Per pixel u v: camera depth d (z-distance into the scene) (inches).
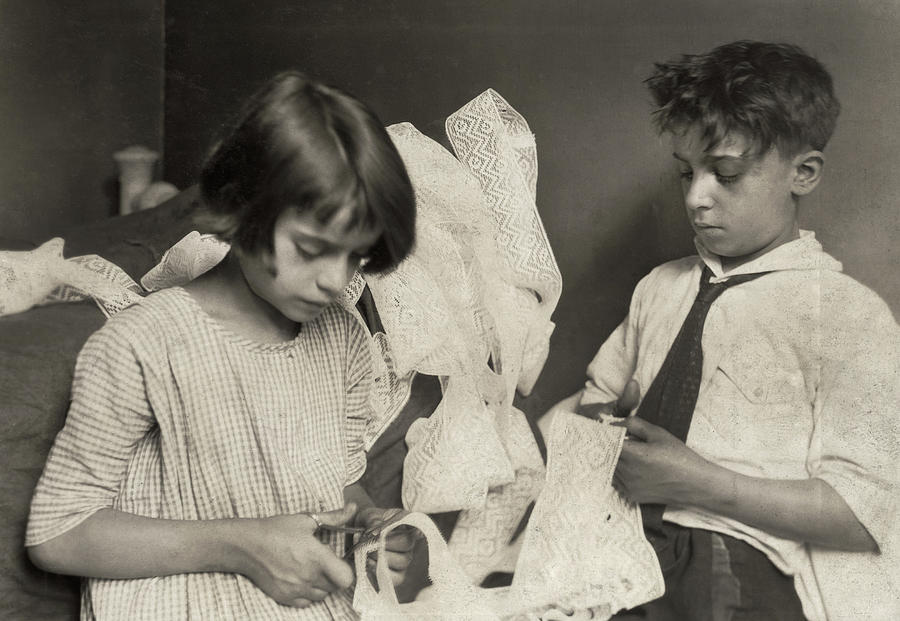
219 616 27.6
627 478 39.3
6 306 32.3
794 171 41.0
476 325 41.1
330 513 29.4
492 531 38.8
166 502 28.8
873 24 44.3
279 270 27.6
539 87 49.2
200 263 36.2
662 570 37.7
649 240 47.2
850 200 43.8
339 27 50.6
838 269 41.3
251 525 27.9
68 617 28.8
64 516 27.2
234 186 27.6
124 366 27.6
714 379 40.6
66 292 34.0
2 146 44.0
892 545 37.1
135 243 41.3
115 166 47.0
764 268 41.5
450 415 37.9
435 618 32.6
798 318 40.1
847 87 44.3
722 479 38.1
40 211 44.7
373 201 27.2
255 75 49.8
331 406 31.7
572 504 38.9
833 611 36.3
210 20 49.2
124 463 28.7
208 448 29.0
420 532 34.9
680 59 44.4
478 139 44.0
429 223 40.6
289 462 29.7
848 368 39.1
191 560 27.8
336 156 26.6
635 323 44.9
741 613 36.4
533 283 42.6
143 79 48.7
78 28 46.7
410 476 37.2
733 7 46.7
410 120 50.6
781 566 37.1
